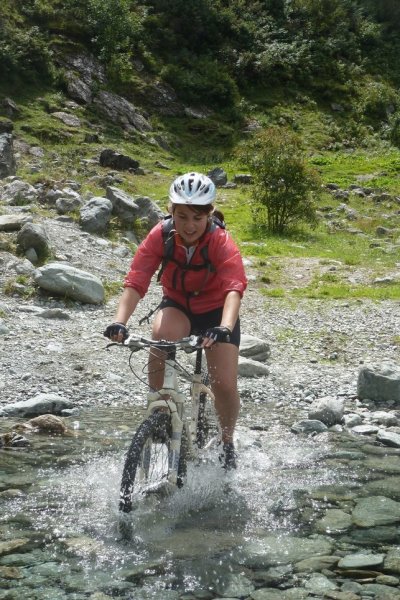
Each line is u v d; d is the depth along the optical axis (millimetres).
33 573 3639
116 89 36562
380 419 6969
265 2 47469
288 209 19703
